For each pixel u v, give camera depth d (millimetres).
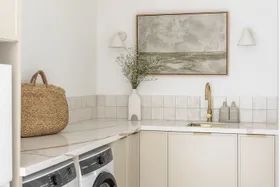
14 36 1798
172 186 3520
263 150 3334
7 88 1660
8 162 1665
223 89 3930
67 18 3607
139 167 3588
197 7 3982
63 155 2074
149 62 4078
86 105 4004
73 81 3738
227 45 3885
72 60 3713
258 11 3836
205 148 3439
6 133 1647
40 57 3176
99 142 2561
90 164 2441
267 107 3836
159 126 3527
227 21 3879
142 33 4098
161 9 4074
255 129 3324
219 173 3418
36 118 2727
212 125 3814
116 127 3379
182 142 3488
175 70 4020
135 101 4020
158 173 3545
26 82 2988
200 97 3980
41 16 3178
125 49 4164
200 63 3957
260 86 3850
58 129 2910
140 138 3584
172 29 4020
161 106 4086
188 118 4016
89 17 4055
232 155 3387
